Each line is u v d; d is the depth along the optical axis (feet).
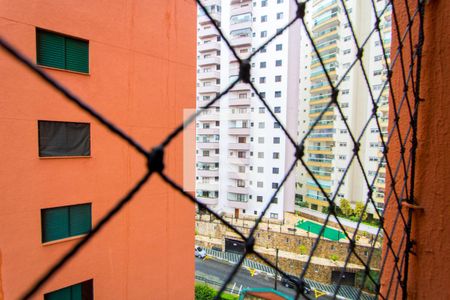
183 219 17.07
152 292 15.70
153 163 1.33
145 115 14.75
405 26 3.30
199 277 43.57
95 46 12.79
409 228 3.10
